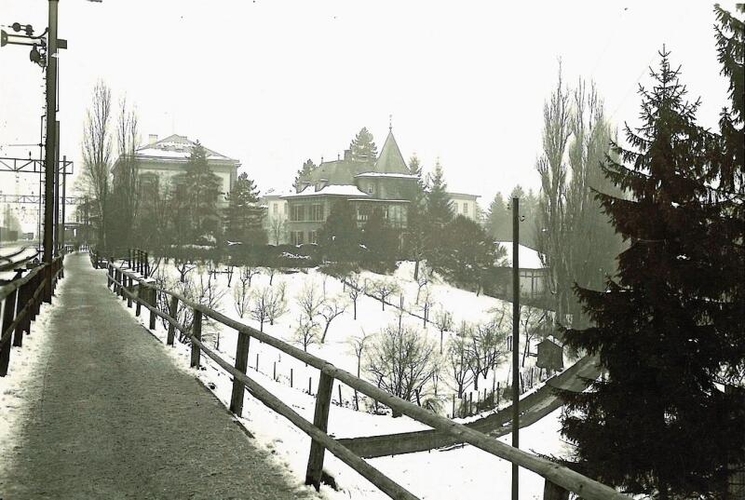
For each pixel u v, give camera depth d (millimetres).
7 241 47719
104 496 4926
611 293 13875
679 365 12633
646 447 12469
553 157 41312
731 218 12570
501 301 70438
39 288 15445
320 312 56750
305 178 113500
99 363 10289
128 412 7418
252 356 47438
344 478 6047
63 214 53469
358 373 45594
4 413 7137
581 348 14695
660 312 13031
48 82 20094
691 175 13125
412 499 3770
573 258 39281
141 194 74188
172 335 12453
